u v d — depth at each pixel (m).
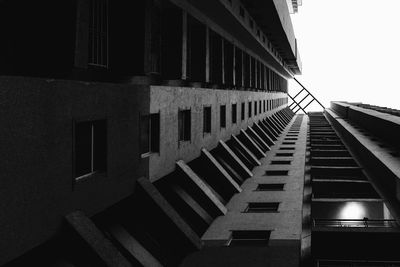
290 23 46.12
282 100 79.81
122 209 12.14
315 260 12.45
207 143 21.83
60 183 8.66
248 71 36.12
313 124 59.84
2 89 6.91
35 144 7.80
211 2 18.27
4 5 9.73
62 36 9.71
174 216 12.57
